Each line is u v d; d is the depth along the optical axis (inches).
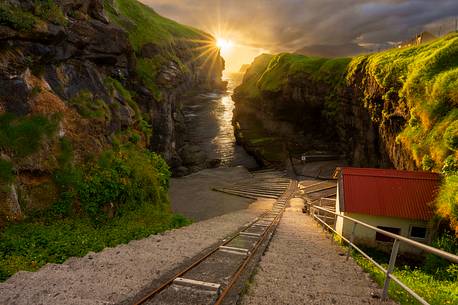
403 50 1579.7
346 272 358.3
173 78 1953.7
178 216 787.4
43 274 315.0
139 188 754.8
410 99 1162.0
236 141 3319.4
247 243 526.0
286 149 2672.2
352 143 2082.9
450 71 1031.6
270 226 772.0
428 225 784.3
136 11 2244.1
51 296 255.0
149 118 1633.9
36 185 559.8
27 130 577.0
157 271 335.3
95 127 753.6
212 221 938.1
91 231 534.9
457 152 828.6
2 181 495.5
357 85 1934.1
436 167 906.1
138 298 260.2
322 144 2568.9
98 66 919.7
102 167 692.7
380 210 815.1
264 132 3208.7
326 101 2469.2
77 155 667.4
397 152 1274.6
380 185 872.3
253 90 3996.1
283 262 396.5
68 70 780.0
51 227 506.3
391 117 1359.5
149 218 697.6
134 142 952.3
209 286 281.9
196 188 1780.3
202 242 519.5
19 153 549.3
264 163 2610.7
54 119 649.6
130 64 1198.9
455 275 534.9
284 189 1756.9
